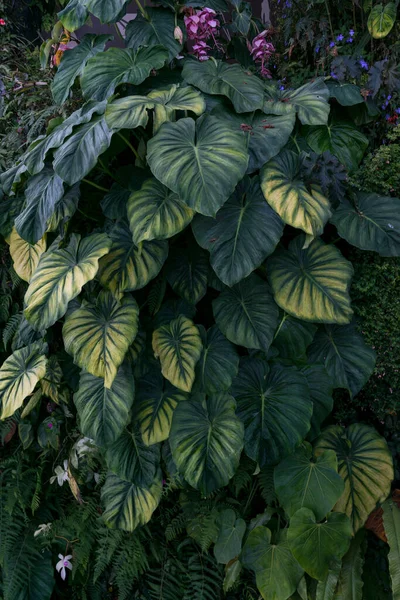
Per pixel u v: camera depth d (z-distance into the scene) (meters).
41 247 2.09
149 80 2.05
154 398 1.92
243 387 1.84
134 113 1.67
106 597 2.11
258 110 1.96
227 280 1.70
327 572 1.70
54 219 1.91
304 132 2.04
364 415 2.17
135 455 1.90
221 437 1.75
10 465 2.25
